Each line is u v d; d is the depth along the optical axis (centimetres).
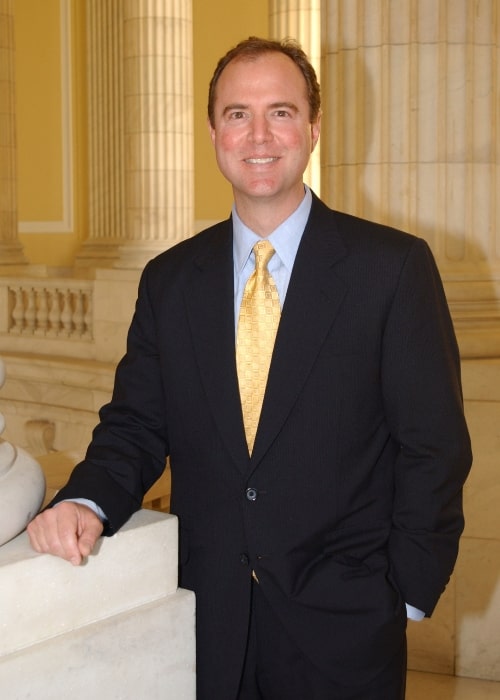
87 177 1767
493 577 485
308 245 236
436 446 230
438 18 500
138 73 1163
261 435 230
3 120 1388
